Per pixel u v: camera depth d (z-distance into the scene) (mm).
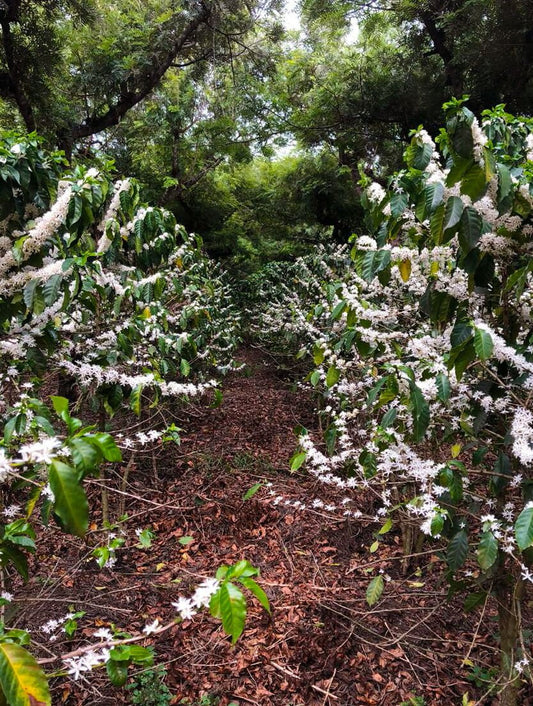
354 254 2227
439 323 1974
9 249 1966
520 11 5328
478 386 1670
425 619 2045
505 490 1638
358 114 7805
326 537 2869
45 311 1980
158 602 2305
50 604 2234
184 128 8672
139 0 6625
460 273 1777
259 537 2869
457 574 2314
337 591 2406
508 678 1660
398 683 1899
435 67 7312
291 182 10844
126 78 5891
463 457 2926
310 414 5000
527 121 2242
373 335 2031
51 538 2699
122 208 2420
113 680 949
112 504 3076
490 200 1463
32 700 643
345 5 7102
